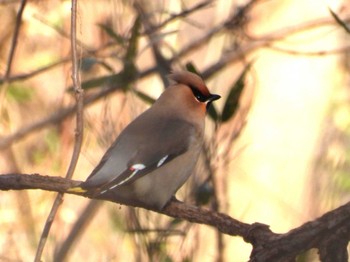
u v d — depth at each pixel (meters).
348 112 14.96
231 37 13.11
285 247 7.71
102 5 12.27
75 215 14.11
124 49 10.92
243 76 9.93
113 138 10.78
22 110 14.39
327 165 14.14
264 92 20.11
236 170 16.22
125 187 9.30
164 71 11.77
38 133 14.32
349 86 15.42
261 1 12.91
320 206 13.73
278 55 20.22
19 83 13.20
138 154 9.41
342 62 15.54
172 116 9.89
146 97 10.53
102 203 13.41
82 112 8.28
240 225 8.08
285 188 18.16
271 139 19.64
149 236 10.00
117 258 12.79
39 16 12.98
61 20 13.43
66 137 13.71
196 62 14.20
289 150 19.27
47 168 13.98
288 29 13.77
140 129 9.69
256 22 15.88
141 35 11.15
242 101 11.82
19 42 13.84
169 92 10.08
